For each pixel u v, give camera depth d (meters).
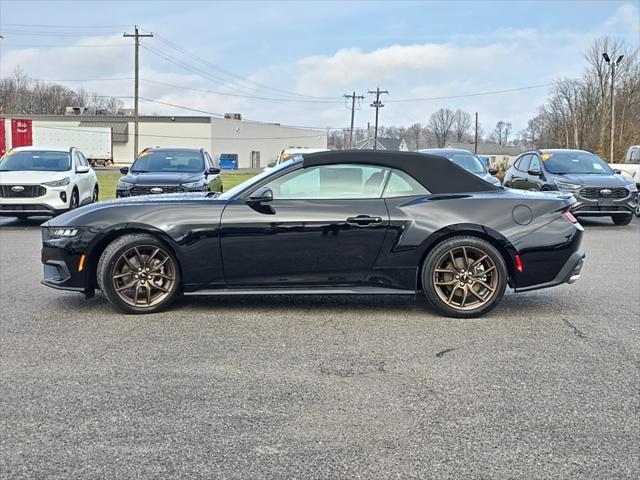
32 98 90.69
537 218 5.24
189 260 5.19
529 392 3.57
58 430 3.08
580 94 63.94
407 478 2.64
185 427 3.11
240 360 4.12
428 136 112.56
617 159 54.56
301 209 5.16
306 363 4.06
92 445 2.92
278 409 3.33
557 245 5.23
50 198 12.23
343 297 5.95
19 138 37.38
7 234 11.34
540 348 4.40
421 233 5.12
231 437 3.01
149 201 5.42
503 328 4.91
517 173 14.94
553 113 70.31
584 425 3.15
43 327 4.90
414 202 5.23
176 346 4.41
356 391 3.58
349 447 2.91
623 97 57.81
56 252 5.30
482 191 5.41
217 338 4.61
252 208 5.20
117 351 4.30
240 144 76.31
